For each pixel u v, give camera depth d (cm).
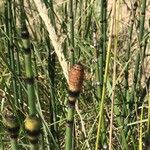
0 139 37
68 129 24
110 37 26
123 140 37
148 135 30
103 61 39
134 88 40
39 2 26
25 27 25
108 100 44
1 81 47
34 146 21
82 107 50
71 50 40
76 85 22
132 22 40
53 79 41
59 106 45
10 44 40
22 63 51
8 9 39
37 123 21
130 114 40
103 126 38
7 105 44
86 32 51
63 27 44
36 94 37
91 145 43
